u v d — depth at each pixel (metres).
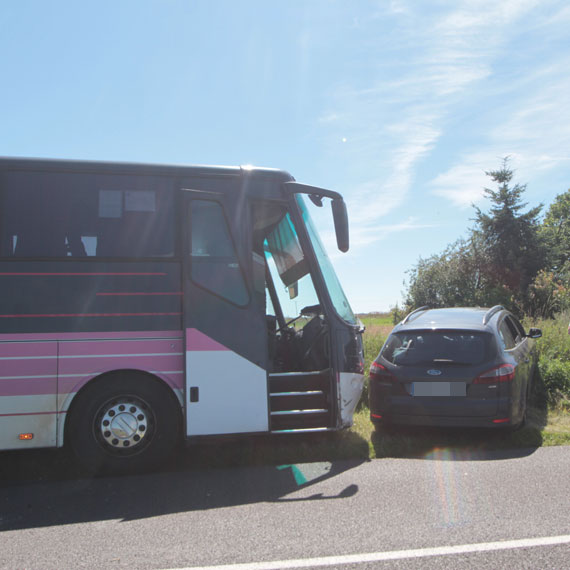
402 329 7.70
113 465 6.11
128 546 4.13
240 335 6.39
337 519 4.58
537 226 33.75
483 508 4.76
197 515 4.79
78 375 6.00
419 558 3.77
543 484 5.40
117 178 6.36
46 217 6.13
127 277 6.20
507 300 25.61
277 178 6.86
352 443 7.17
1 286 5.95
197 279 6.35
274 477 5.95
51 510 5.03
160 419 6.21
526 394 8.02
